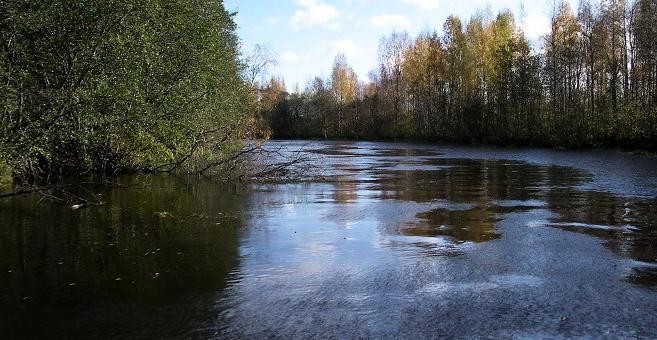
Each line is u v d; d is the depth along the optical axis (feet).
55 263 31.27
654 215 46.80
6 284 27.32
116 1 54.80
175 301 24.63
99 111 58.08
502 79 214.28
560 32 196.13
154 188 70.03
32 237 38.40
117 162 80.12
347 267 30.19
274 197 60.75
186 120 76.07
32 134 52.24
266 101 233.35
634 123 149.69
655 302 23.85
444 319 22.11
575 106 187.62
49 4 52.19
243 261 31.63
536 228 41.14
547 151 167.22
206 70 78.74
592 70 181.47
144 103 64.13
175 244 36.11
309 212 49.67
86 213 49.11
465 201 56.80
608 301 24.04
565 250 33.65
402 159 133.80
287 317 22.54
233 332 20.99
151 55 63.10
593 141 169.78
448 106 250.16
